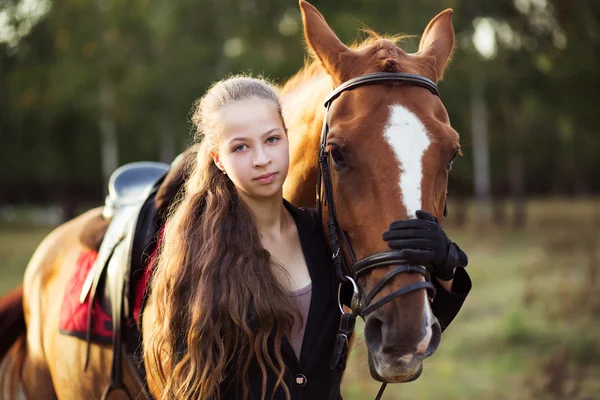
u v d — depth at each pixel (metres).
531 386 4.74
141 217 2.20
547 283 8.59
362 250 1.77
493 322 6.79
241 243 1.79
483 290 8.52
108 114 17.03
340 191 1.82
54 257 2.83
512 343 5.98
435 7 11.90
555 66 11.38
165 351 1.81
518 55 13.45
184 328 1.80
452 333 6.44
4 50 15.83
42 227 20.31
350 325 1.82
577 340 5.80
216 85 1.90
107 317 2.28
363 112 1.79
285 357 1.79
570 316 6.76
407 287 1.65
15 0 15.08
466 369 5.33
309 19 2.00
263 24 13.42
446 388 4.87
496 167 27.91
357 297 1.76
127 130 18.50
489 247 13.44
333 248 1.85
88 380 2.37
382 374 1.66
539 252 11.80
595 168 35.28
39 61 15.95
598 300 7.00
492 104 15.89
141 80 15.38
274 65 12.98
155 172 2.87
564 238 13.19
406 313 1.64
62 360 2.48
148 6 15.09
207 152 1.91
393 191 1.71
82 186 26.52
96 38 15.35
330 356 1.87
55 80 15.69
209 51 14.97
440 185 1.80
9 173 21.94
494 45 13.78
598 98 12.86
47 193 27.20
